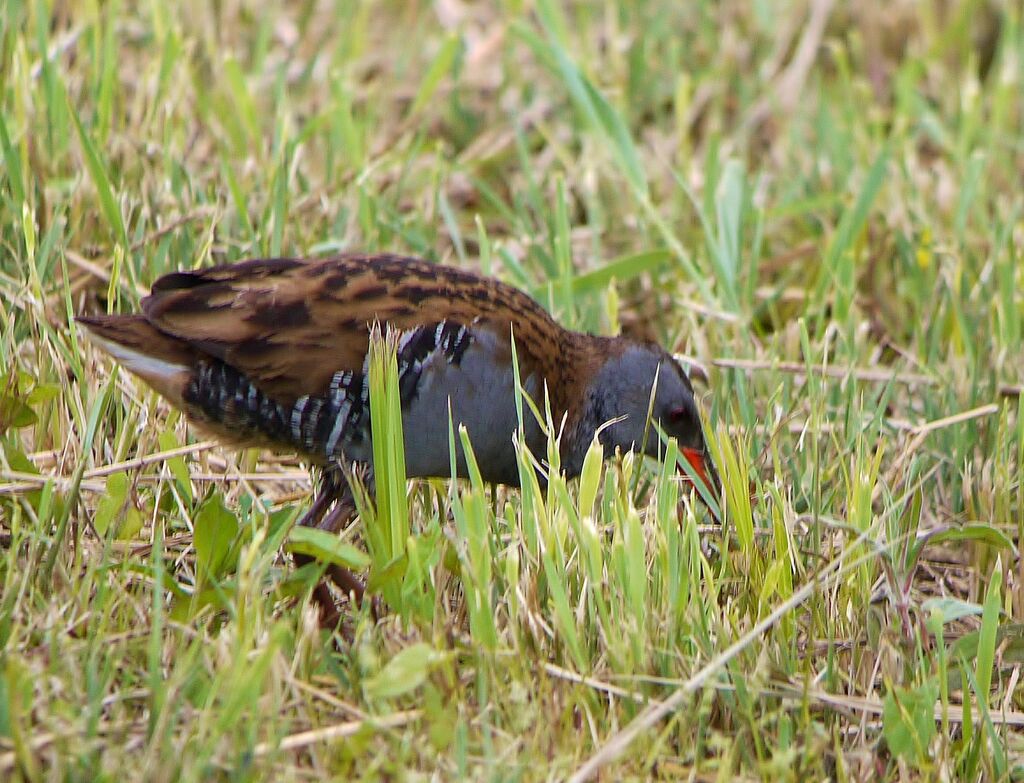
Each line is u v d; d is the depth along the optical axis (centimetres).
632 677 673
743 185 1191
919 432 921
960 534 796
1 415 796
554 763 630
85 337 866
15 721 592
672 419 878
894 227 1203
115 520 773
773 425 920
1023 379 1055
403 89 1388
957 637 838
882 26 1523
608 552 765
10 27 1155
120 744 611
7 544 767
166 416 886
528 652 707
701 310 1073
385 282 781
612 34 1430
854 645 762
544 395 827
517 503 854
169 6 1307
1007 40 1454
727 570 804
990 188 1345
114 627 704
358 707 675
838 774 677
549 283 1028
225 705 615
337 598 808
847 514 817
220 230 1051
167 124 1103
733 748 667
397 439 732
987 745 709
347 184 1159
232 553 720
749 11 1524
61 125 1084
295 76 1357
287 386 762
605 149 1286
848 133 1349
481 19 1498
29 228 886
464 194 1273
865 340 1098
